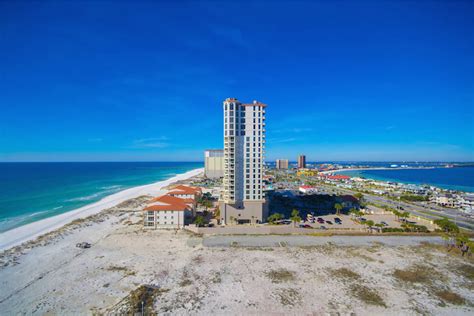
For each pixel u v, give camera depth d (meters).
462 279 56.91
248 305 46.38
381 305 47.03
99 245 75.94
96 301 47.50
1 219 107.38
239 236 83.88
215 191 190.75
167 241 79.25
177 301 47.31
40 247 74.31
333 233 85.88
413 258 67.56
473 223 107.06
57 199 152.75
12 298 48.47
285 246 75.25
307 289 52.00
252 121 96.50
